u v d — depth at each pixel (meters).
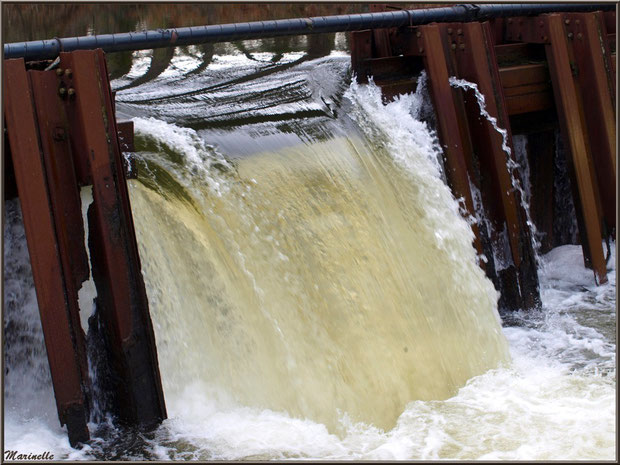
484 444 6.92
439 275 9.13
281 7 16.06
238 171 8.35
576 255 11.69
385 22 10.30
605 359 8.74
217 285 7.48
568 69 11.03
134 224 7.41
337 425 7.41
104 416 7.26
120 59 13.33
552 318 10.04
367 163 9.31
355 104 9.90
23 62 6.64
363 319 8.19
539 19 11.05
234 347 7.51
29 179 6.66
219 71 12.42
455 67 10.14
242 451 6.76
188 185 7.91
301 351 7.76
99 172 6.88
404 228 9.16
